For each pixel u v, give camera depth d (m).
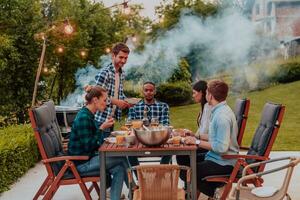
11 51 8.50
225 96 3.92
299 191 4.89
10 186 5.28
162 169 3.09
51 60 9.48
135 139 3.85
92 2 10.51
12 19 8.67
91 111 4.11
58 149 4.31
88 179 3.95
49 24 9.06
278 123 3.83
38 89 9.30
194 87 4.75
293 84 10.02
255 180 3.84
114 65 5.03
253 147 4.12
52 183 3.90
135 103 4.96
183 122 9.92
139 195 3.28
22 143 5.88
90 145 4.04
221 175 3.86
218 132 3.80
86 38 9.77
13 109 9.12
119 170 3.98
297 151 7.65
